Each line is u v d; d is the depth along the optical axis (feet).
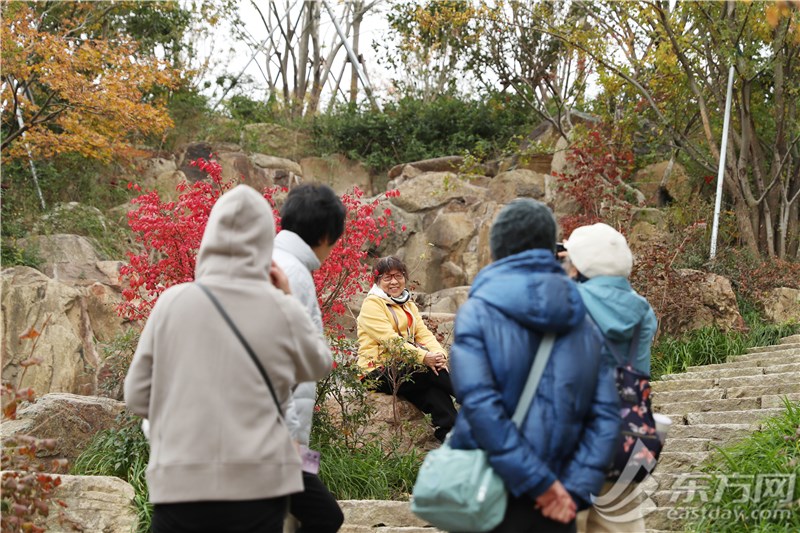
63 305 28.78
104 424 18.76
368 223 19.90
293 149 49.39
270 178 44.98
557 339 8.38
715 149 36.17
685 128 40.42
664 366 26.55
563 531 8.29
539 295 8.27
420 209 40.75
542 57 45.55
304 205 10.68
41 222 36.11
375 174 49.93
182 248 19.26
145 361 8.75
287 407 9.42
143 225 18.94
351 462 17.94
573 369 8.24
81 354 28.27
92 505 14.78
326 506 10.49
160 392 8.54
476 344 8.29
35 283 28.86
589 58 40.40
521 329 8.31
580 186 36.01
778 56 35.12
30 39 34.83
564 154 41.11
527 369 8.25
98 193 40.96
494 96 50.55
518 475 7.91
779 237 37.09
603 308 9.91
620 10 38.81
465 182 41.73
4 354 27.35
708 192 40.24
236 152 44.83
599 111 42.34
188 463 8.13
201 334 8.47
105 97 34.96
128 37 40.29
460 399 8.57
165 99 44.32
